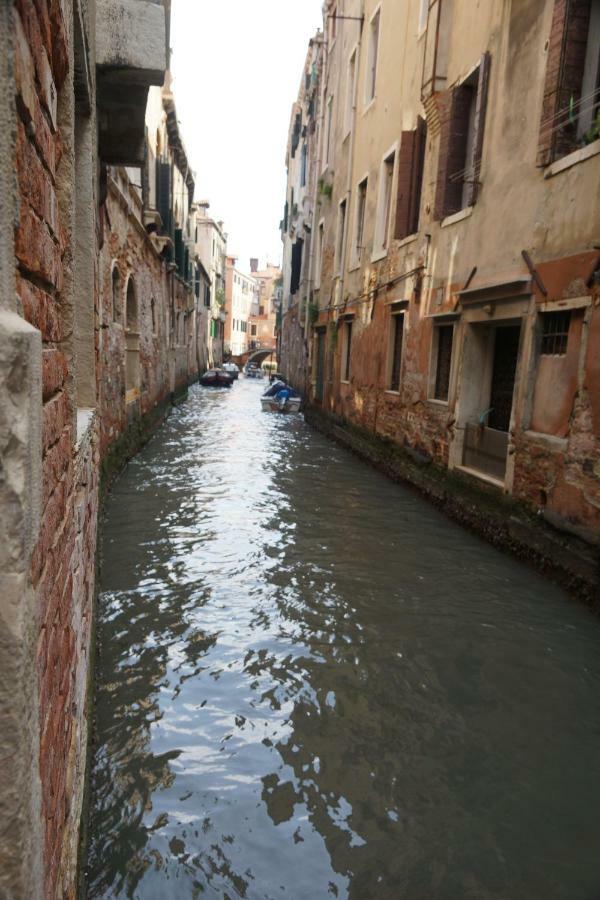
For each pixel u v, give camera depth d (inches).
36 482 38.2
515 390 249.6
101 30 194.1
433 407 337.4
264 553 243.4
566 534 211.0
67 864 72.6
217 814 113.4
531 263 236.7
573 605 199.8
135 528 268.8
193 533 264.8
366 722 141.9
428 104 338.6
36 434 37.6
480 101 281.3
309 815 114.7
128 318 448.1
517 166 250.2
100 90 216.8
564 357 218.4
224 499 325.7
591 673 163.8
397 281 404.8
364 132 513.3
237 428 640.4
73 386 91.4
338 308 582.2
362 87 523.5
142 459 429.1
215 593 204.4
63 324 87.3
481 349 300.0
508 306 256.4
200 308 1343.5
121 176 374.3
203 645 171.2
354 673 160.9
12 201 38.5
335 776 124.6
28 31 43.6
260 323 2876.5
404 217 399.2
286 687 153.4
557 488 217.8
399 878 102.8
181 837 108.0
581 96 220.8
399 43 421.1
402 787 123.0
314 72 764.0
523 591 210.7
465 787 123.6
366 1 514.0
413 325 372.5
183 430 606.9
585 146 206.4
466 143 318.7
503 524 251.1
